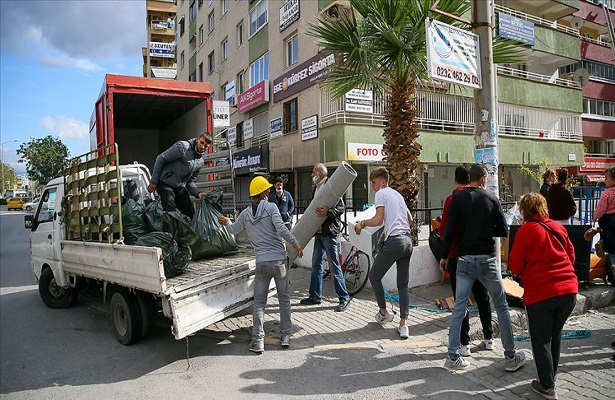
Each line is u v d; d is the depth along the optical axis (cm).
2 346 533
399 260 498
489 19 540
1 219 3312
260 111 2203
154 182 595
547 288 352
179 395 385
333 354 456
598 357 439
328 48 730
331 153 1538
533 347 359
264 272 473
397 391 375
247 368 434
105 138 791
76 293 705
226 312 478
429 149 1616
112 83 779
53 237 674
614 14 2694
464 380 391
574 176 2400
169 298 420
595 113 2670
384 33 638
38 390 409
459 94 1681
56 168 5181
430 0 642
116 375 436
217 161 731
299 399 367
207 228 563
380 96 753
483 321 454
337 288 602
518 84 1906
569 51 2164
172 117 1074
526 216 379
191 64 3462
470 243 407
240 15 2444
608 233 558
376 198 502
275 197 717
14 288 883
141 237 480
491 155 529
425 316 561
